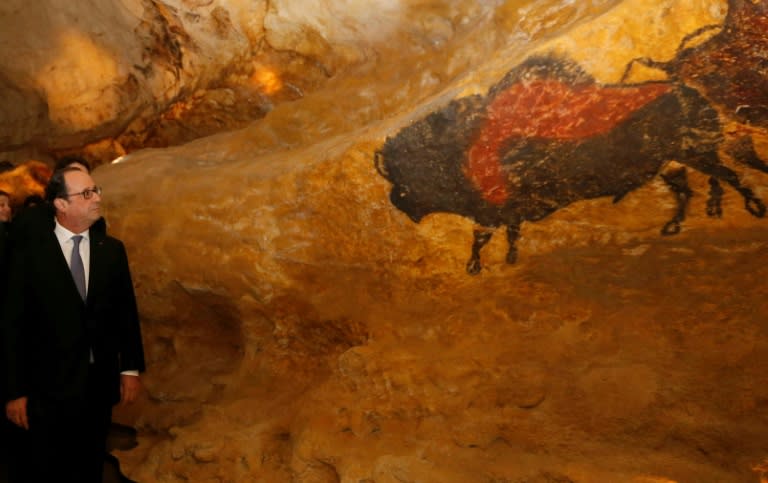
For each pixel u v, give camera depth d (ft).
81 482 8.59
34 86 12.82
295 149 11.61
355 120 12.09
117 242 8.59
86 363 8.11
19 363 7.95
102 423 8.66
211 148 13.15
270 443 9.73
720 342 8.09
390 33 12.84
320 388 9.63
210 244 10.87
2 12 12.23
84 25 13.21
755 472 7.34
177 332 11.93
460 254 9.32
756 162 7.59
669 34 7.55
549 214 8.71
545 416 8.48
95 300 8.20
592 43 7.88
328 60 14.25
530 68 8.18
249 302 10.84
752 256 8.05
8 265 8.05
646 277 8.62
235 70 15.14
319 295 10.39
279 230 10.40
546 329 9.07
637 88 7.79
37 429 8.13
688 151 7.82
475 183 8.84
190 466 9.91
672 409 7.96
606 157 8.18
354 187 9.57
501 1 11.76
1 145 13.25
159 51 14.44
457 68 11.35
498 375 8.89
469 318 9.44
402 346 9.57
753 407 7.65
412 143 8.99
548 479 8.00
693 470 7.62
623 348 8.55
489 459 8.45
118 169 13.07
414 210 9.29
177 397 11.28
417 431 8.92
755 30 7.15
